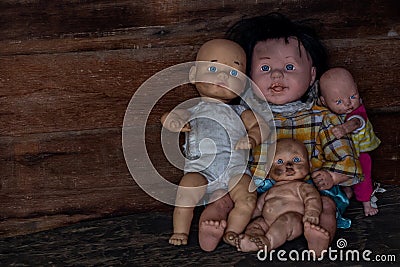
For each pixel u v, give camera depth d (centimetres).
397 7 152
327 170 138
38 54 142
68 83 144
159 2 144
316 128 141
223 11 146
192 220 144
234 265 128
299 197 134
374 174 157
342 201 140
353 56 152
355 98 138
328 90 138
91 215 149
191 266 128
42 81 143
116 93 146
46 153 145
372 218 144
